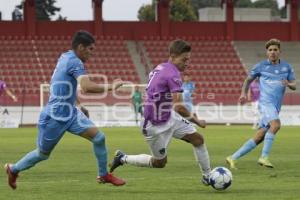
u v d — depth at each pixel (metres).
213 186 21.89
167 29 110.19
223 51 109.62
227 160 29.89
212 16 140.75
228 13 111.94
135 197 20.44
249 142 29.95
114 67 103.81
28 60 102.88
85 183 24.23
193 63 106.56
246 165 31.47
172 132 21.75
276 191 21.89
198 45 109.94
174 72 21.27
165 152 21.98
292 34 113.19
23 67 101.56
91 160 34.53
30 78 99.81
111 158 36.19
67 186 23.34
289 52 111.50
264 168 30.00
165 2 109.94
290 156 37.41
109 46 107.06
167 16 110.00
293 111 95.12
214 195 20.89
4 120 89.00
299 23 113.25
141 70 103.81
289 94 95.12
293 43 112.94
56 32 107.75
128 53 106.50
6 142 51.22
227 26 111.94
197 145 21.94
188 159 35.06
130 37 109.38
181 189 22.44
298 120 95.25
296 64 109.25
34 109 90.06
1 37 105.38
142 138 56.81
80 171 28.70
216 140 53.62
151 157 22.42
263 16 145.00
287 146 46.44
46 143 21.22
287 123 95.06
